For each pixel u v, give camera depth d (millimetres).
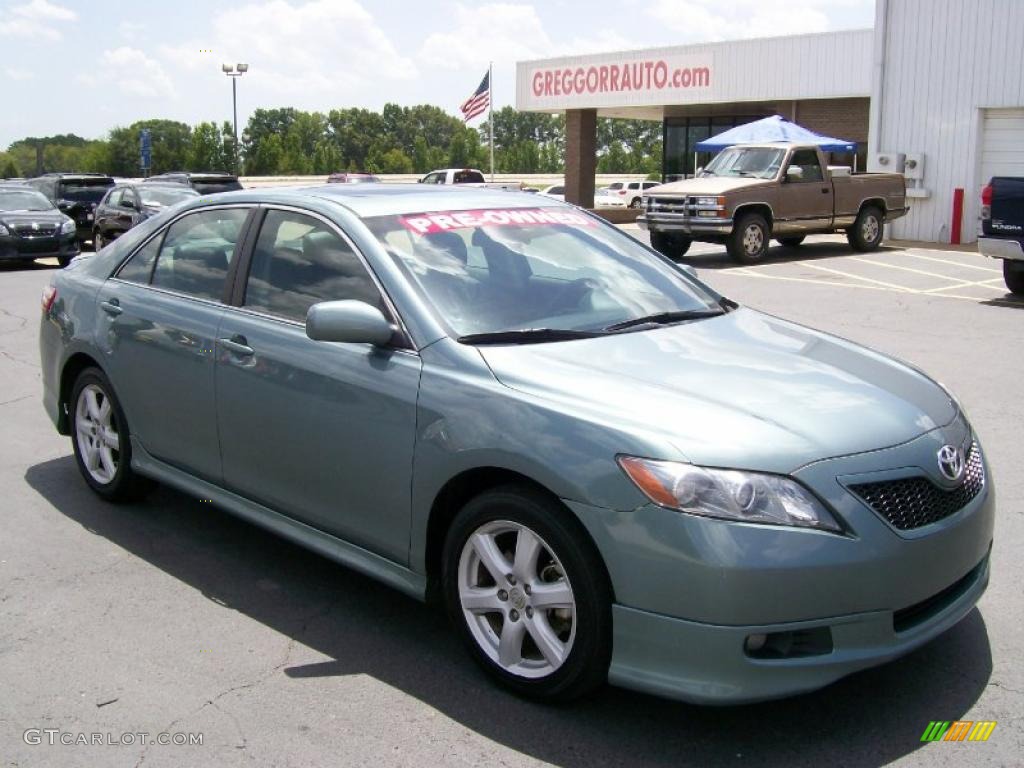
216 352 4703
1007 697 3623
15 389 8703
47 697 3729
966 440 3805
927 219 21188
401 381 3926
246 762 3312
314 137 148375
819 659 3215
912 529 3355
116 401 5430
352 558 4234
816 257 18844
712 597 3145
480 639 3770
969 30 19828
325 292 4402
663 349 4016
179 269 5207
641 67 32375
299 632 4227
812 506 3217
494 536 3697
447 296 4156
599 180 84125
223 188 23578
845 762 3266
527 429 3514
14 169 133500
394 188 5051
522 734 3449
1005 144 19891
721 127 33281
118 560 4984
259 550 5121
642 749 3354
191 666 3945
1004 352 9688
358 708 3629
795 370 3902
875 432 3480
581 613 3398
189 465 5023
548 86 35438
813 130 30344
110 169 116625
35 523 5469
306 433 4273
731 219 17578
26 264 21781
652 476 3227
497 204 4934
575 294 4414
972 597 3641
